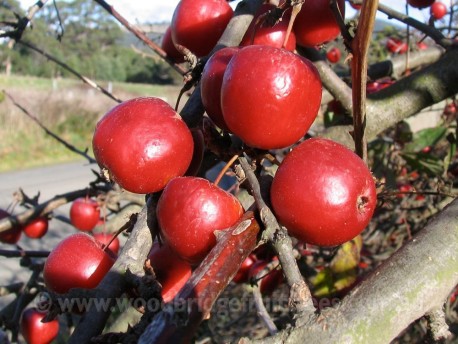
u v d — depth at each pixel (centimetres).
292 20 14
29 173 166
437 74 22
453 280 11
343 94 22
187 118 15
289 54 13
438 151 44
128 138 13
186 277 15
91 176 158
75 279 15
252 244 11
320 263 35
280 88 12
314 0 18
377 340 10
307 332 10
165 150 13
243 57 13
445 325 11
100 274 15
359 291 11
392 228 49
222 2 19
